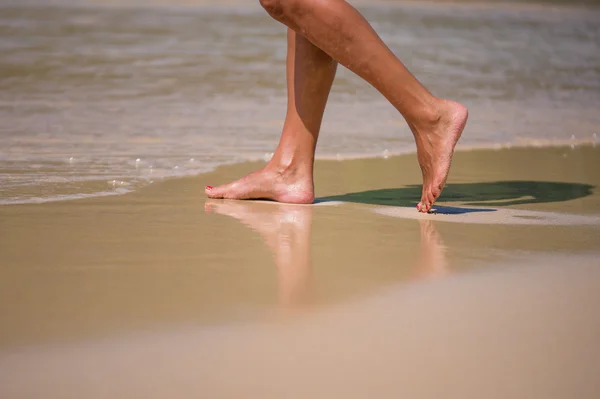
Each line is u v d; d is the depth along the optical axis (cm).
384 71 347
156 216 347
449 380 178
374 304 228
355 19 345
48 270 257
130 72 900
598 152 592
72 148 534
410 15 1653
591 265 273
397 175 484
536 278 257
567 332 208
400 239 310
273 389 173
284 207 377
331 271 262
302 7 345
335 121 686
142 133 602
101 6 1535
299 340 200
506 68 1062
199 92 802
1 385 173
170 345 196
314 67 379
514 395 171
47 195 389
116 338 199
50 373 179
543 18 1748
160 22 1331
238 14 1477
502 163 537
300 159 390
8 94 765
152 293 235
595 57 1205
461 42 1286
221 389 173
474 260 279
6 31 1176
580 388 174
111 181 430
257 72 921
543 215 363
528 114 766
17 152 513
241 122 662
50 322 209
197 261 272
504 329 209
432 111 351
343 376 180
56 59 961
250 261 273
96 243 294
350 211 370
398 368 184
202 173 464
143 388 173
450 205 391
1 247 285
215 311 220
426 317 218
